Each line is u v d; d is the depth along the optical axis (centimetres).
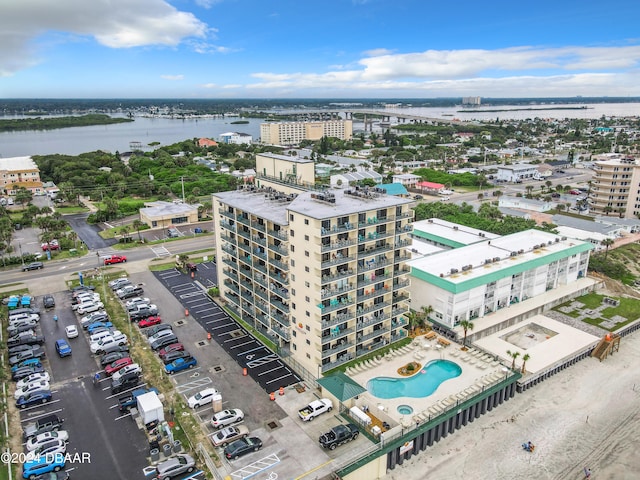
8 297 11406
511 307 10906
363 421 6994
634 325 10562
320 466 6275
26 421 7106
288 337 8894
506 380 8031
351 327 8556
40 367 8406
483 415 7775
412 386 8100
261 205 9544
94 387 7988
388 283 9025
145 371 8431
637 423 7531
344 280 8269
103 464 6256
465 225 16800
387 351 9075
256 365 8700
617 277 13538
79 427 6981
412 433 6719
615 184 19612
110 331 9688
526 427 7456
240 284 10162
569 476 6462
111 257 14038
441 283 9856
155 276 13025
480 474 6469
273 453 6512
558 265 11988
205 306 11131
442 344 9369
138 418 7156
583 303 11694
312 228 7681
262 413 7356
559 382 8656
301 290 8281
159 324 10200
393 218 8681
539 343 9669
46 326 10088
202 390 7819
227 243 10656
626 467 6625
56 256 14525
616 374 8900
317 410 7275
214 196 10675
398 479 6394
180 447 6488
